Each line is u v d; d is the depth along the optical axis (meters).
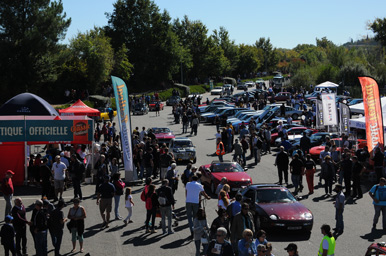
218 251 9.24
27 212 17.28
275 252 12.48
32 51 56.38
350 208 17.45
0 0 55.53
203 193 13.98
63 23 58.44
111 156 23.62
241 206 11.06
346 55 93.88
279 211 13.96
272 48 144.00
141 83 90.12
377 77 81.44
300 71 86.12
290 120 36.81
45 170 18.66
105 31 89.25
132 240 13.86
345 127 27.92
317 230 14.60
